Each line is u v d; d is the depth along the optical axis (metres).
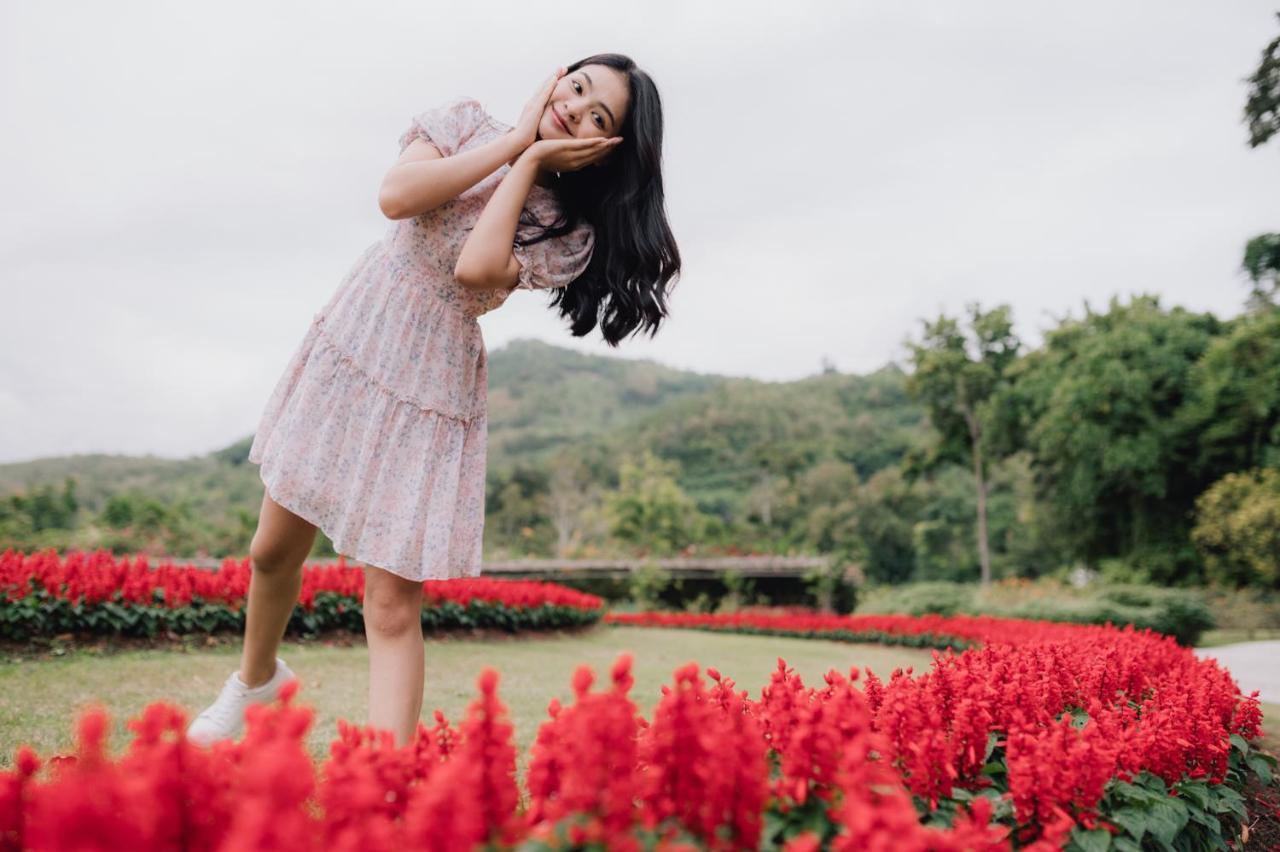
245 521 26.34
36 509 27.66
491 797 1.12
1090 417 27.41
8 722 3.07
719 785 1.16
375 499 2.01
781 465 60.22
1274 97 9.70
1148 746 2.26
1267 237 15.65
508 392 117.06
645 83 2.18
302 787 0.89
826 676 1.77
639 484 42.22
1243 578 23.39
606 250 2.28
